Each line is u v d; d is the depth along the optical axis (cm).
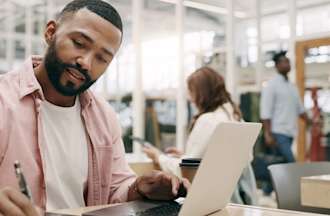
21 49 641
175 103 580
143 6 579
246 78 614
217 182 92
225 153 88
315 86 604
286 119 506
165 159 243
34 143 124
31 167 122
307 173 209
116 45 118
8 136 121
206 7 612
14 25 640
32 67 129
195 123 233
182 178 109
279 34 644
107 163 139
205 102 243
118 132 147
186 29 615
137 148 381
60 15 121
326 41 603
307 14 632
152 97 594
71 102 133
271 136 501
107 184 137
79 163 133
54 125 130
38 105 126
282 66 513
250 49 631
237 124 87
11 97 125
